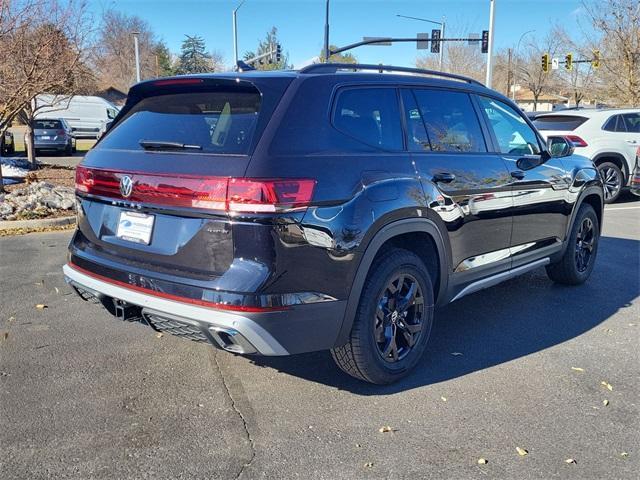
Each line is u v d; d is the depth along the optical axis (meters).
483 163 4.29
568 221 5.48
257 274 2.90
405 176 3.59
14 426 3.17
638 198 12.52
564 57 31.97
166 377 3.80
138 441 3.06
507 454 3.00
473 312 5.20
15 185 12.34
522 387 3.74
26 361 3.99
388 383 3.71
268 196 2.88
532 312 5.19
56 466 2.84
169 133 3.39
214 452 2.97
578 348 4.38
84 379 3.74
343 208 3.16
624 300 5.54
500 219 4.48
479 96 4.57
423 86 4.05
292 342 3.06
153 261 3.21
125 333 4.53
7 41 10.36
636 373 3.95
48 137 23.41
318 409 3.43
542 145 5.23
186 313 2.99
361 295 3.40
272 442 3.08
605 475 2.83
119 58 57.31
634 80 22.47
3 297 5.36
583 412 3.43
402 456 2.97
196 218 3.03
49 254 7.05
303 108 3.21
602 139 11.33
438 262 3.94
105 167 3.48
